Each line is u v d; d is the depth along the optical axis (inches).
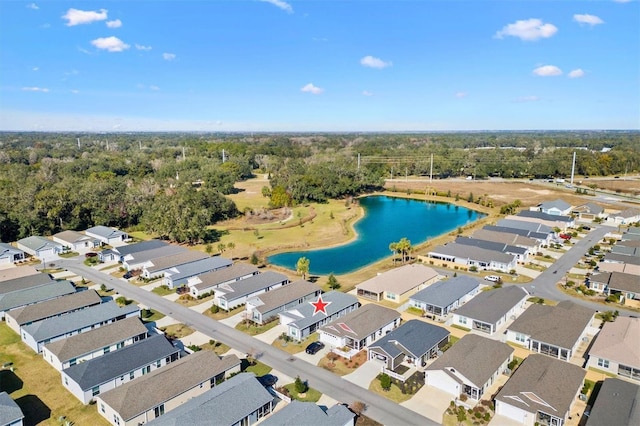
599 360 1867.6
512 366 1893.5
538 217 4547.2
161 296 2812.5
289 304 2536.9
